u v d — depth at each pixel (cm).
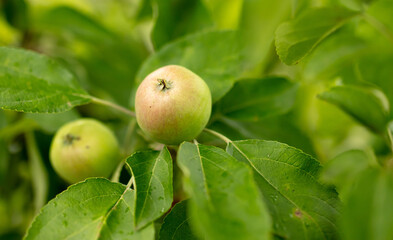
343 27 56
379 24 53
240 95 52
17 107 47
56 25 65
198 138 50
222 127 53
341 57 56
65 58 65
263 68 61
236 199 40
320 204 42
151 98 44
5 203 63
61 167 51
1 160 59
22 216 64
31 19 65
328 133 59
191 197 39
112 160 51
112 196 43
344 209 39
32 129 57
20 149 62
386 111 52
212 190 40
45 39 67
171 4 56
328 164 42
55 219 42
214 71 50
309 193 42
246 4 59
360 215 38
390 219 38
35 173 58
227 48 50
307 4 58
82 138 50
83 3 72
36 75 49
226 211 39
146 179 43
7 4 64
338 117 58
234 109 52
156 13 56
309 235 41
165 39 57
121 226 42
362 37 57
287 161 44
